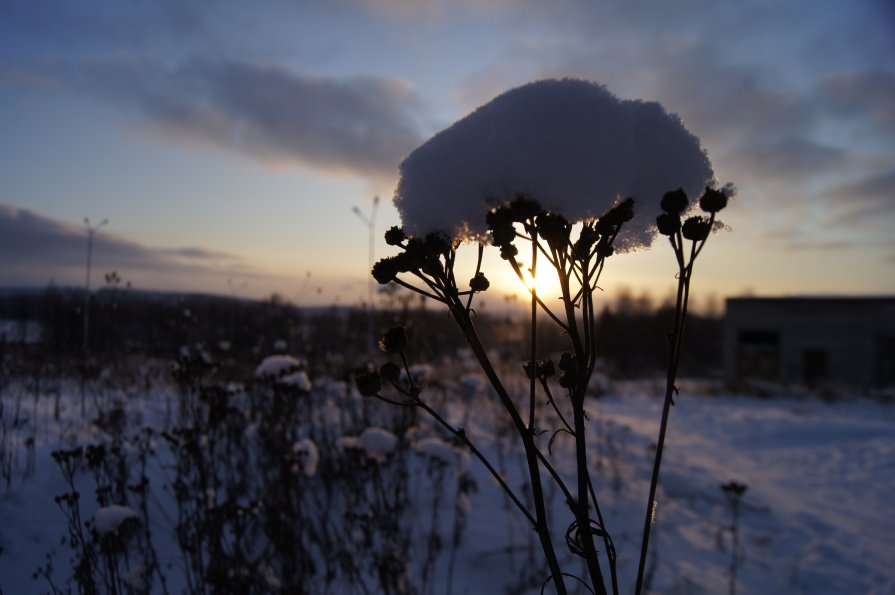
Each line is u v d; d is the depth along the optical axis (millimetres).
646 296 40781
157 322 8680
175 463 4098
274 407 4180
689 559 4031
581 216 984
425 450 3873
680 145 1103
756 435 9273
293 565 3006
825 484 6453
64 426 4684
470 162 1006
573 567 3662
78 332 7852
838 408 13391
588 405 12250
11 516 3135
